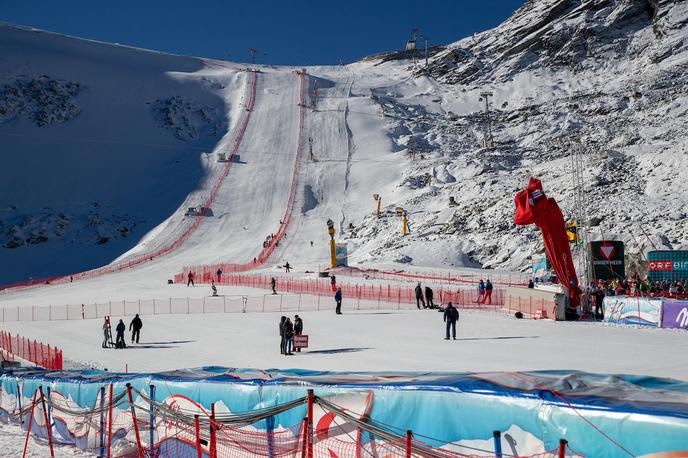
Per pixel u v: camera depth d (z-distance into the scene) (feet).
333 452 24.40
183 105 522.88
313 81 612.70
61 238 312.50
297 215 319.06
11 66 529.45
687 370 53.72
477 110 575.38
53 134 444.14
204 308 139.44
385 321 106.42
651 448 16.88
